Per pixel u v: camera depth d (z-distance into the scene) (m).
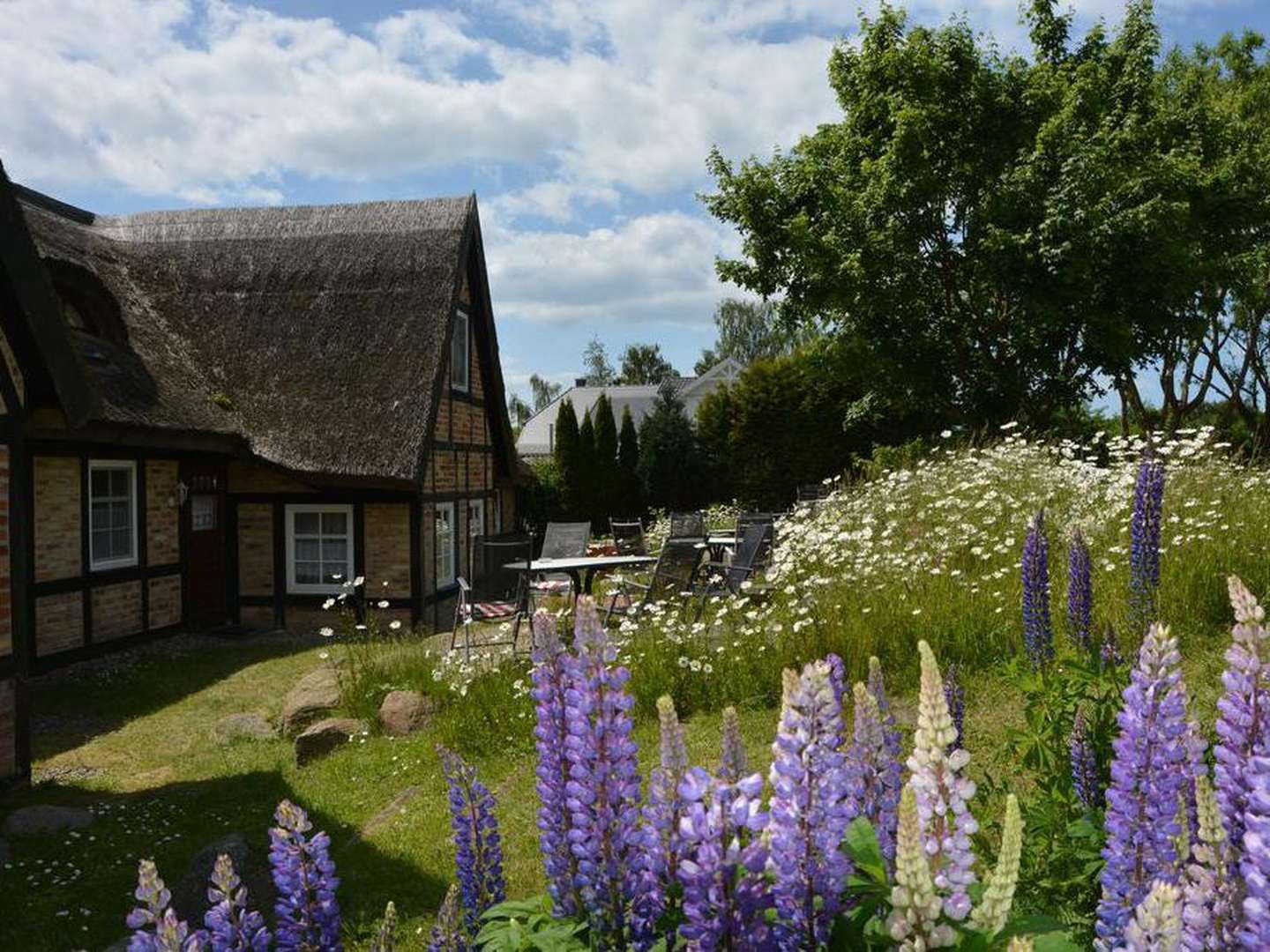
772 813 1.59
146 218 18.19
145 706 10.37
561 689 1.93
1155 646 1.87
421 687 8.90
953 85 18.31
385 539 15.38
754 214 19.16
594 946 1.77
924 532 9.59
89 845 6.30
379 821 6.44
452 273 16.11
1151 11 19.98
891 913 1.43
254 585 15.64
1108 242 16.33
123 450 13.23
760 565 9.82
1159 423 24.86
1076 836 2.86
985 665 7.03
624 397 54.38
